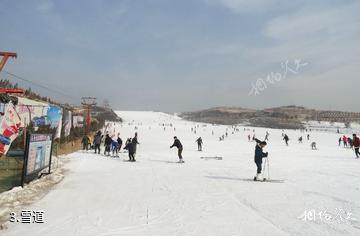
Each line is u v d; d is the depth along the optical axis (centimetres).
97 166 1819
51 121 2264
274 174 1541
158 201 934
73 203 896
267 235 639
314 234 643
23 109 1797
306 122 14225
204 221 735
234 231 663
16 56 1386
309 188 1154
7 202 858
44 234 637
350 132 10550
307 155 2800
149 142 5147
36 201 909
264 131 9688
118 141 2573
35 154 1136
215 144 4794
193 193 1055
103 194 1025
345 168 1794
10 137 1431
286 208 855
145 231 662
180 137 6925
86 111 4612
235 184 1239
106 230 667
